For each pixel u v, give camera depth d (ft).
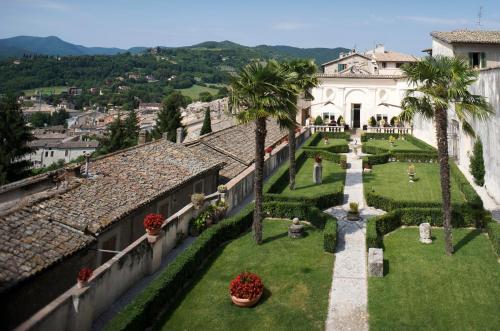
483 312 47.34
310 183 110.11
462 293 51.62
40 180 68.95
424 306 48.98
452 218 74.69
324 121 216.33
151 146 91.71
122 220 61.67
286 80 63.98
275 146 144.15
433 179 114.11
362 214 83.76
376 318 46.83
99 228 55.06
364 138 183.83
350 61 281.54
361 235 71.97
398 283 54.49
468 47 132.98
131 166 78.84
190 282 55.11
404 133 191.52
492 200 93.04
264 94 62.69
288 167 115.75
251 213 77.05
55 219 53.88
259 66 61.52
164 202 75.82
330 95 216.33
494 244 63.87
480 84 100.94
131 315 40.45
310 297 51.47
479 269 57.72
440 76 59.16
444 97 60.08
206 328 44.93
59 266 49.24
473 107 59.82
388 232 73.10
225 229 69.15
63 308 38.17
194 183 88.07
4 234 47.73
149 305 43.73
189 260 55.52
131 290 50.93
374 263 56.24
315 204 85.15
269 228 75.72
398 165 135.13
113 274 47.52
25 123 164.45
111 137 225.15
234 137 127.65
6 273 42.34
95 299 43.65
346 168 130.00
